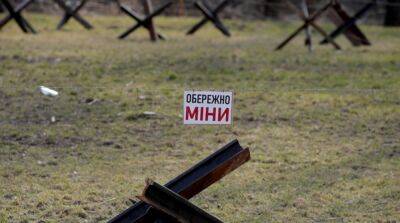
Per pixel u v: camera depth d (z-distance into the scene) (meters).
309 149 11.77
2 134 12.09
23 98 14.12
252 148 11.72
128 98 14.27
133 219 6.88
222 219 8.93
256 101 14.33
